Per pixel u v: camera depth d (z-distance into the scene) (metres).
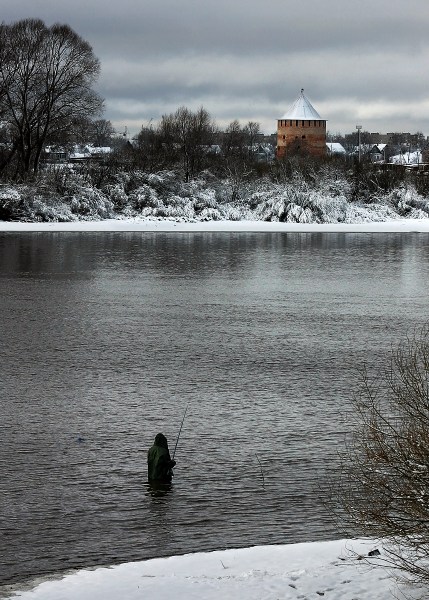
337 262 63.47
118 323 36.69
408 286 50.22
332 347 31.78
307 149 163.62
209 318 38.22
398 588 11.23
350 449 19.17
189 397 24.33
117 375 27.03
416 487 12.05
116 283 50.25
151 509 16.06
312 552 13.12
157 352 30.72
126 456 19.14
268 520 15.48
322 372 27.59
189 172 109.88
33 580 12.80
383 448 13.08
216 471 18.16
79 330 34.91
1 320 37.16
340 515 15.46
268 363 29.00
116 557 13.97
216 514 15.79
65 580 12.34
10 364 28.52
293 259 65.44
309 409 23.02
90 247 73.06
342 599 10.97
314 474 17.86
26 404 23.42
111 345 31.89
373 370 27.80
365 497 15.03
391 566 11.78
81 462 18.72
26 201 94.06
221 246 76.31
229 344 32.22
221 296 45.47
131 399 24.05
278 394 24.72
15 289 47.06
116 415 22.44
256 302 43.41
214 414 22.58
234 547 14.31
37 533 14.93
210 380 26.47
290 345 32.12
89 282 50.44
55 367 28.11
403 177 113.31
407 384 17.19
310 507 16.05
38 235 85.38
